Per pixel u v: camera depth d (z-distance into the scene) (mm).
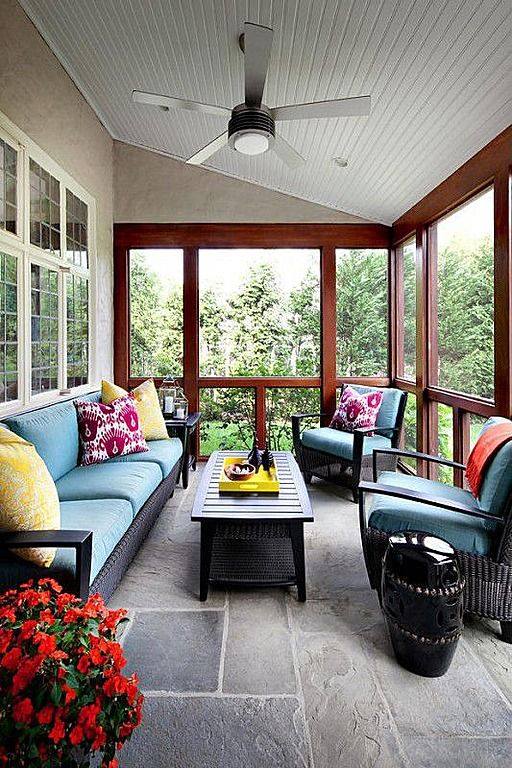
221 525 2258
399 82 2678
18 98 2928
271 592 2354
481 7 2010
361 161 3764
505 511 1886
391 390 4195
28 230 3053
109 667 1057
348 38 2453
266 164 4367
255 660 1829
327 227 4930
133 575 2525
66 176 3666
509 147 2684
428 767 1364
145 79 3502
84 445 3189
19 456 1785
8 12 2795
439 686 1691
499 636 2006
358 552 2797
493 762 1382
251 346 5078
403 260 4723
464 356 3391
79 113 3938
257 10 2467
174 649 1896
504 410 2770
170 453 3559
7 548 1630
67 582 1698
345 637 1980
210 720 1529
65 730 966
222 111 2504
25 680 954
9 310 2877
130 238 4934
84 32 3143
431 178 3609
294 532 2236
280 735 1473
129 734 1063
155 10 2711
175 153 4832
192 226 4934
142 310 5027
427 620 1689
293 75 2848
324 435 4066
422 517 2096
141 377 5039
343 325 5020
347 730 1493
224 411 5086
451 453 3621
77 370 4008
